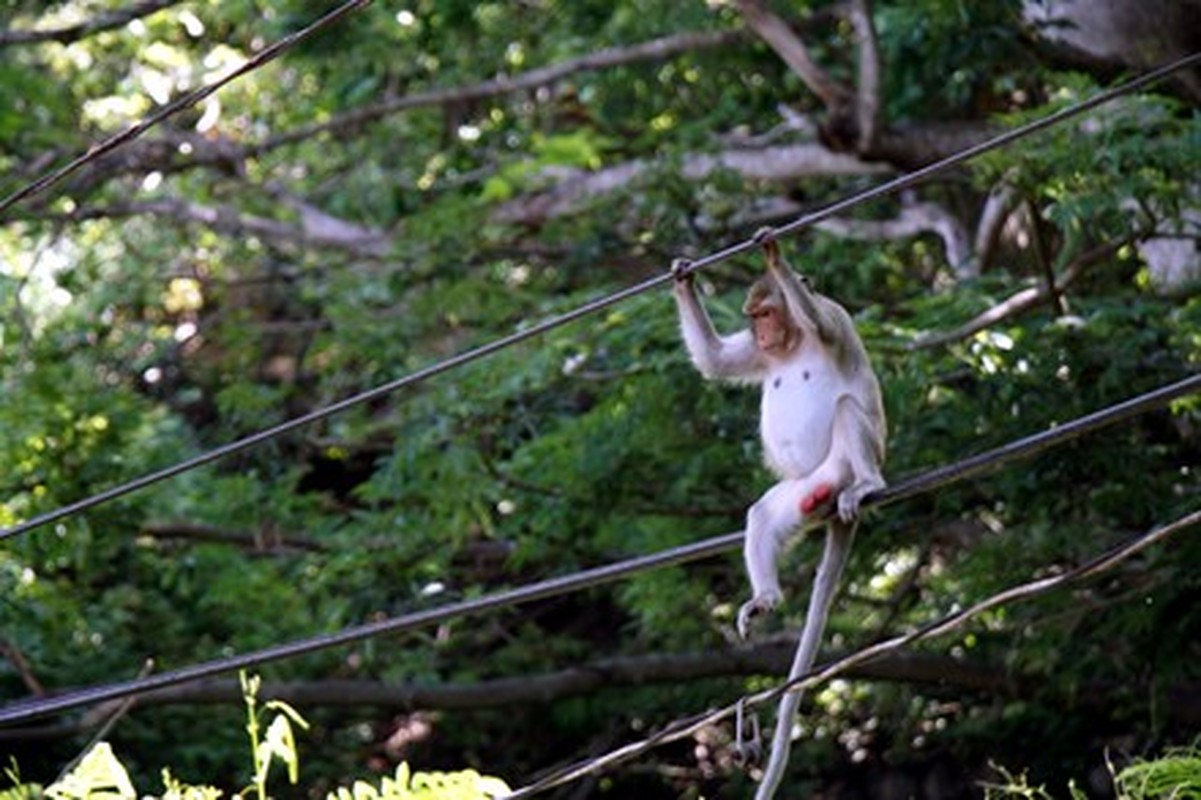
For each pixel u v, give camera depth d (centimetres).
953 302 1633
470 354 1057
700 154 2019
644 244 1989
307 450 2150
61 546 1753
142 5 1844
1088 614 1722
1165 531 884
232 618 2098
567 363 1714
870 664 1861
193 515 1966
